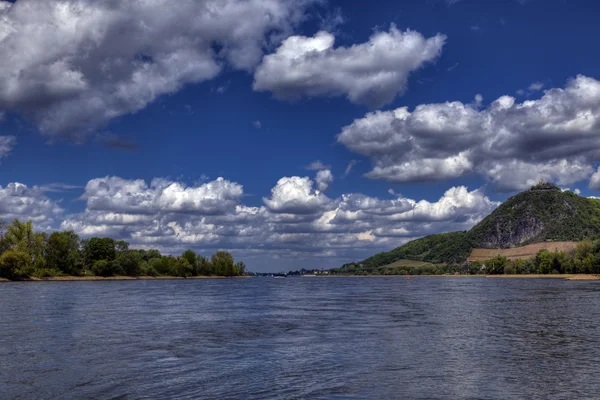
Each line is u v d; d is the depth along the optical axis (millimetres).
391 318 51062
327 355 29938
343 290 131125
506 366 26609
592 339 35719
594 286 129125
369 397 20781
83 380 23688
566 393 21328
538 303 69750
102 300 79000
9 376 24516
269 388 22156
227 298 89938
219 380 23641
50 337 37469
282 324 46188
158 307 66562
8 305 67000
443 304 70500
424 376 24375
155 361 28219
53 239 179875
